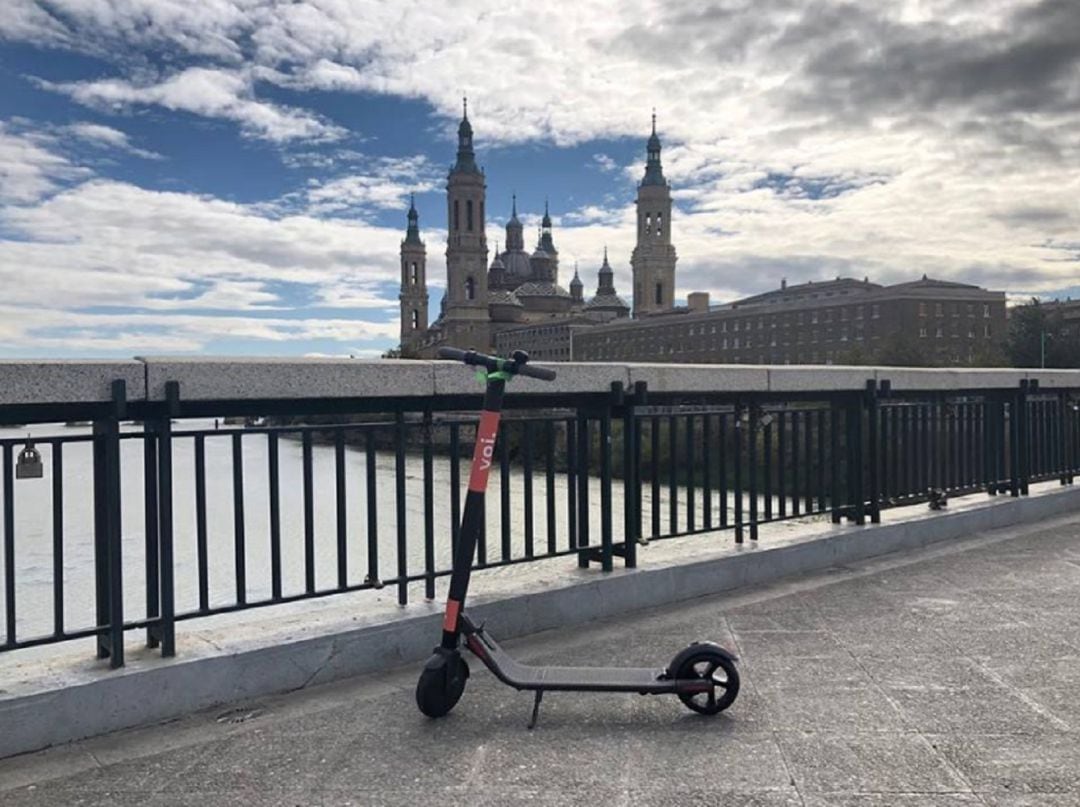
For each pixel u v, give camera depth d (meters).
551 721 3.61
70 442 3.70
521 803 2.90
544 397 5.30
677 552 6.07
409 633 4.42
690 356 112.75
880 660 4.30
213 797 2.99
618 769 3.14
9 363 3.37
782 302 102.56
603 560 5.45
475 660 4.42
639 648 4.60
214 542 21.89
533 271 175.25
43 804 2.96
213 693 3.83
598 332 128.25
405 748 3.37
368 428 4.58
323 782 3.09
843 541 6.67
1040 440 8.99
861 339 92.88
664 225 158.00
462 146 148.88
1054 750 3.22
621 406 5.49
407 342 176.88
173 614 3.86
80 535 23.14
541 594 4.94
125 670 3.66
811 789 2.95
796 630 4.87
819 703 3.74
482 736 3.47
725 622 5.06
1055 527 8.15
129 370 3.66
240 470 4.16
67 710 3.46
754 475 6.45
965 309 91.88
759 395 6.45
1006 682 3.95
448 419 4.87
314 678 4.11
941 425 7.99
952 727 3.45
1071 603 5.32
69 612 13.74
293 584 15.44
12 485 3.56
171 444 3.88
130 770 3.22
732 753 3.25
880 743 3.31
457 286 148.25
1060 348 77.88
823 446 6.95
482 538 4.98
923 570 6.34
